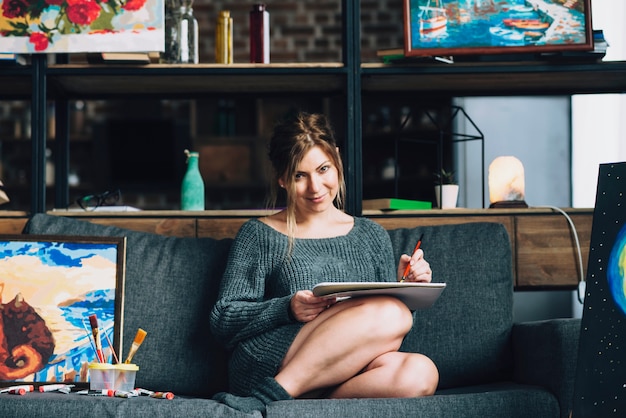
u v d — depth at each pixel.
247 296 2.35
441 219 2.79
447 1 2.84
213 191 7.17
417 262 2.30
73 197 7.18
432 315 2.48
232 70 2.87
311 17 6.91
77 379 2.34
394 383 2.04
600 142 3.70
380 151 6.66
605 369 1.82
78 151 7.29
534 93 3.20
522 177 2.92
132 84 3.06
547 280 2.79
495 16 2.83
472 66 2.86
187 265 2.54
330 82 3.04
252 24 3.00
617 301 1.86
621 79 3.02
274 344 2.19
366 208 2.85
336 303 2.16
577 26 2.81
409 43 2.82
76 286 2.43
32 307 2.39
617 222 1.93
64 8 2.84
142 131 7.17
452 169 5.46
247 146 7.11
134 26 2.84
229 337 2.30
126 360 2.19
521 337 2.36
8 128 7.10
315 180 2.44
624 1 3.46
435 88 3.15
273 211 2.78
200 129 7.19
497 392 1.99
